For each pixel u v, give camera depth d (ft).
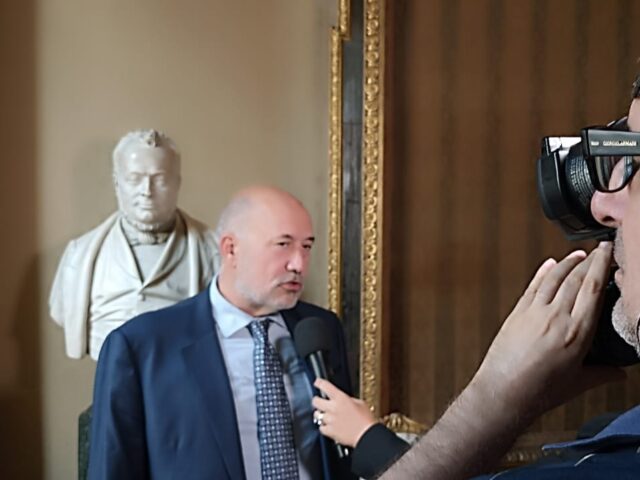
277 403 5.69
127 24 8.75
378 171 8.61
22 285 8.64
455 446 1.96
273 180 8.99
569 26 8.95
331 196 8.70
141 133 8.00
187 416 5.48
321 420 5.30
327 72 8.98
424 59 8.70
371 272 8.70
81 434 7.92
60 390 8.81
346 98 8.64
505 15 8.84
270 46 8.96
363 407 5.25
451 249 8.86
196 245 8.07
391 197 8.72
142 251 7.96
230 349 5.80
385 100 8.59
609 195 1.81
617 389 9.20
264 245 5.76
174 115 8.83
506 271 8.96
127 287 7.85
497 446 1.96
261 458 5.58
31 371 8.73
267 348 5.81
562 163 2.15
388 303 8.78
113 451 5.37
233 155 8.93
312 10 8.96
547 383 1.96
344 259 8.73
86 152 8.70
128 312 7.83
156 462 5.42
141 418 5.49
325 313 6.41
